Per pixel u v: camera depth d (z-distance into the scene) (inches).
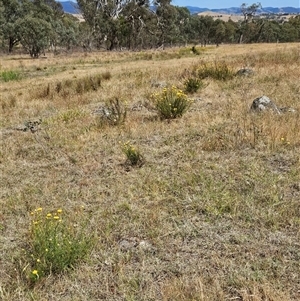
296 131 213.8
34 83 572.7
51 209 154.9
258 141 210.5
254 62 548.1
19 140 247.9
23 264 119.0
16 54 1807.3
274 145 201.9
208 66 490.9
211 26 2972.4
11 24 1861.5
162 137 237.9
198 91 369.1
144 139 236.4
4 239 135.5
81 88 433.4
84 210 154.2
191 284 107.1
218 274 111.8
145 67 689.0
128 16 2220.7
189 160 197.5
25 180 186.2
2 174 194.5
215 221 140.3
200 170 182.9
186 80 406.0
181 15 2871.6
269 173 173.8
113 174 189.0
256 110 267.0
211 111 285.3
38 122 291.1
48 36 1565.0
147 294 105.2
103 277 114.2
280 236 128.3
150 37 2333.9
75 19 3395.7
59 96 402.6
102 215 148.8
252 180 167.9
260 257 118.3
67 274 116.7
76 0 2213.3
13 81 637.9
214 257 119.2
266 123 230.4
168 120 270.7
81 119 289.6
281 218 137.7
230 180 169.2
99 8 2174.0
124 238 134.4
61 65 978.1
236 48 1391.5
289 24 3100.4
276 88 345.1
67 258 118.3
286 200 149.6
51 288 110.4
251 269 113.3
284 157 189.3
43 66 949.2
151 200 159.5
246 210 145.1
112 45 2158.0
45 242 119.1
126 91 396.5
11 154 222.2
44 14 2250.2
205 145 210.8
